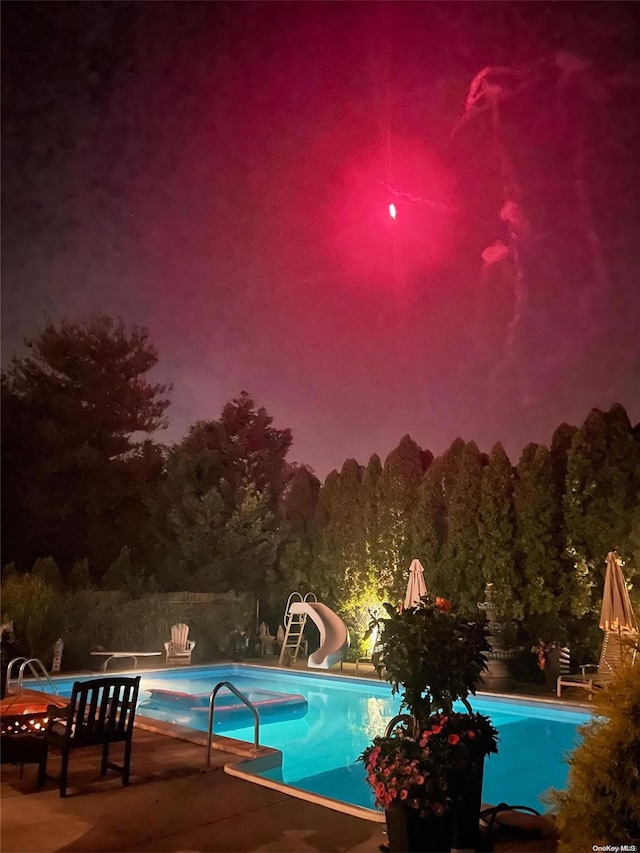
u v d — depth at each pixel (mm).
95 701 5570
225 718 9594
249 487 19891
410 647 4078
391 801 3814
